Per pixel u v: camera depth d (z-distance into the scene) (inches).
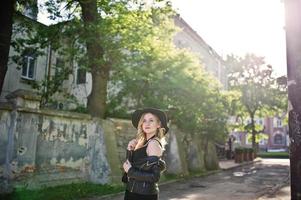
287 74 109.4
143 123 126.6
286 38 111.2
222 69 1728.6
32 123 394.9
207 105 727.1
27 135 387.5
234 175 759.1
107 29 454.0
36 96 397.4
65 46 549.3
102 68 518.6
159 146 121.2
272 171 883.4
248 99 1612.9
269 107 1652.3
